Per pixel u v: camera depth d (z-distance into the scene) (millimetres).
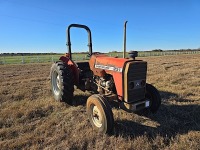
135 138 3889
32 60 29734
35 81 10039
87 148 3625
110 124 3957
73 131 4227
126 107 4328
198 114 5059
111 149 3578
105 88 4859
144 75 4527
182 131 4191
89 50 6086
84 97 6434
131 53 4527
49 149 3566
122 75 4297
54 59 31391
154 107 4910
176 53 57500
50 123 4578
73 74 5844
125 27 5312
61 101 5852
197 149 3480
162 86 7922
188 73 11406
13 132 4238
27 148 3629
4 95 7020
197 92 6973
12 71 15461
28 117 4977
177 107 5527
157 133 4062
